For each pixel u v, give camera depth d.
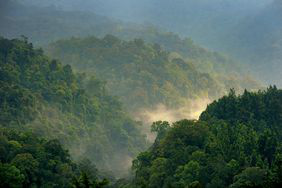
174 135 164.25
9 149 167.25
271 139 144.00
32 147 166.25
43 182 149.00
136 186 147.75
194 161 141.88
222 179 129.88
